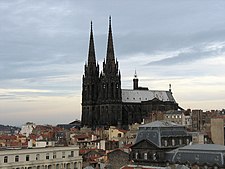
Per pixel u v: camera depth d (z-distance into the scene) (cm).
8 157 15150
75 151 17650
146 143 17262
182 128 18762
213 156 14650
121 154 17912
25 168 15612
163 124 17950
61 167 16962
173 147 17262
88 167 13312
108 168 16662
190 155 15350
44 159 16388
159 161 16625
